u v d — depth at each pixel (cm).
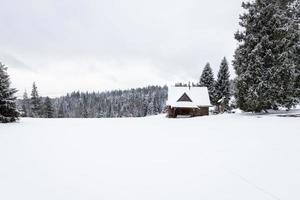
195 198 488
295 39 2472
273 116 2192
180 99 4369
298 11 2634
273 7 2455
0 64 2667
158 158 830
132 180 607
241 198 479
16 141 1251
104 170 701
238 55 2634
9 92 2591
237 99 2736
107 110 11212
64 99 16375
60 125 2245
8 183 600
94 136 1429
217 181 579
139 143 1148
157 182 588
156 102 10312
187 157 827
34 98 6569
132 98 11981
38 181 613
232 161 743
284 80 2311
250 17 2562
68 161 814
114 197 504
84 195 518
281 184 540
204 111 4447
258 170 643
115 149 1011
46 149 1028
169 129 1736
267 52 2345
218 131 1456
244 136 1188
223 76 5478
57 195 521
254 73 2419
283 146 894
